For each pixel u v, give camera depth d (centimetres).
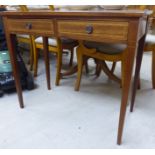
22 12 120
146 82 199
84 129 131
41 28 119
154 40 168
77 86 181
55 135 127
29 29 124
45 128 133
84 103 162
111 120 139
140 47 130
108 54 151
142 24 103
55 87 190
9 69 174
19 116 146
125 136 124
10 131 131
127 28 93
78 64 175
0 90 173
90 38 105
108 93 177
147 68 233
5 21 131
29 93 179
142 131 129
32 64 227
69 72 201
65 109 153
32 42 211
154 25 213
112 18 95
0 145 119
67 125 135
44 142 121
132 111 149
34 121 140
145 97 170
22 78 178
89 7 153
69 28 109
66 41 187
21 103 155
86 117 143
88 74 220
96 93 178
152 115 145
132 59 97
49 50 192
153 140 121
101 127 133
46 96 173
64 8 171
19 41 226
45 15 113
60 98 170
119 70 229
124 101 108
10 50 140
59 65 188
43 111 151
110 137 124
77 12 102
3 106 159
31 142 121
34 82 200
